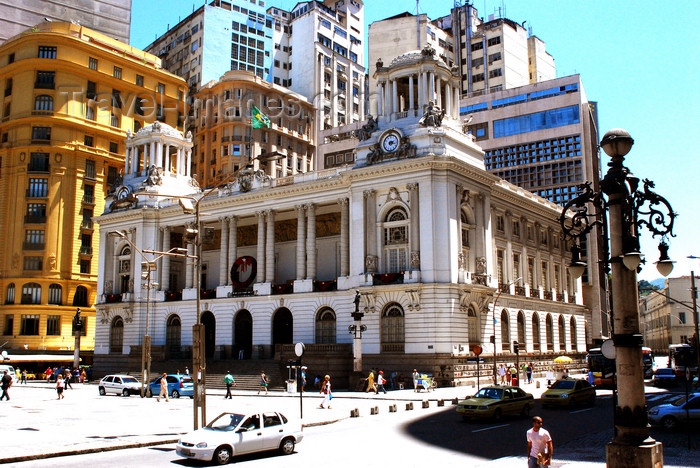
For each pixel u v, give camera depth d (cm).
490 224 6309
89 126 8906
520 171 10119
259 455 2286
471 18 12744
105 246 8012
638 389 1545
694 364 6588
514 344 5325
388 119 6162
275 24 12988
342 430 2980
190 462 2186
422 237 5616
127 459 2269
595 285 9269
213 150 10994
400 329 5641
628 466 1496
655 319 16800
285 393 5325
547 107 10069
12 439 2631
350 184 6144
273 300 6581
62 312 8500
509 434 2741
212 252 7725
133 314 7506
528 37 13475
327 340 6194
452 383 5325
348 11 13525
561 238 8381
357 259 5962
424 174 5675
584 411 3622
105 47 9500
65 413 3738
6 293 8488
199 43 11888
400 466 2031
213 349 7144
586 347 8631
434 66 6069
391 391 5169
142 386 5041
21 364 7975
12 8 9869
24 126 8650
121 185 8231
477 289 5784
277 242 7188
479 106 10725
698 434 2722
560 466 1931
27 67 8719
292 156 11550
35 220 8519
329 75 12550
